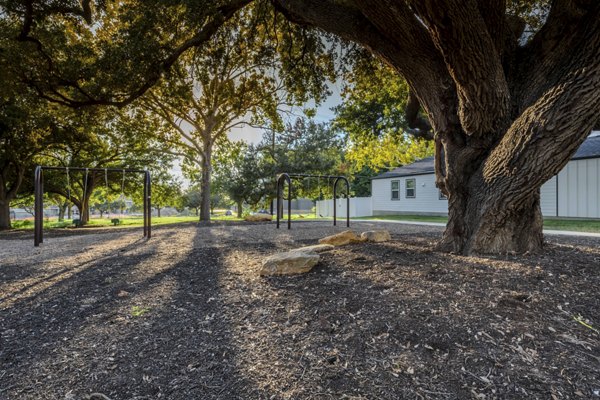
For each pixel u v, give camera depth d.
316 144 18.73
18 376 1.53
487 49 2.67
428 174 14.85
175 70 6.66
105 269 3.47
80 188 16.75
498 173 3.00
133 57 5.52
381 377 1.47
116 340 1.86
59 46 6.44
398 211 16.52
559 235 5.77
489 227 3.07
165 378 1.50
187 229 8.39
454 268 2.68
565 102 2.51
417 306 2.06
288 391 1.39
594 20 2.43
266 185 17.77
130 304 2.40
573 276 2.39
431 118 3.59
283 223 9.92
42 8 5.81
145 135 12.96
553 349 1.61
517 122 2.82
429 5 2.39
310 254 3.12
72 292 2.70
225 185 18.86
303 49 6.98
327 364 1.57
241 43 7.25
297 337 1.83
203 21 5.45
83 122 10.83
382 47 3.49
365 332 1.82
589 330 1.76
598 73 2.39
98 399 1.37
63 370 1.57
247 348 1.74
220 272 3.21
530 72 3.08
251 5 6.74
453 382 1.42
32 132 11.12
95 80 6.19
